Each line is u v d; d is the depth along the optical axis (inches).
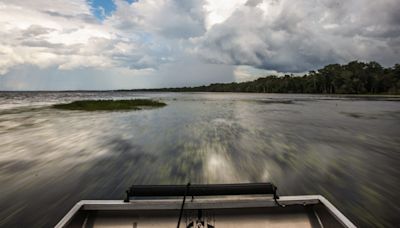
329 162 281.6
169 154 315.3
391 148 353.1
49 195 191.5
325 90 4584.2
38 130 506.0
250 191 109.0
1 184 213.2
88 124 598.2
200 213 113.7
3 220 152.7
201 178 229.5
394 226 147.6
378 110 1056.8
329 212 106.0
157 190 107.6
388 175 237.3
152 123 624.4
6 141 397.1
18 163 275.7
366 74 4065.0
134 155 310.5
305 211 116.4
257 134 468.1
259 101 1935.3
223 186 108.3
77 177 231.1
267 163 276.8
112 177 231.5
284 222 111.3
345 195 192.4
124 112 924.0
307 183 216.5
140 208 111.8
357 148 353.7
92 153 320.2
